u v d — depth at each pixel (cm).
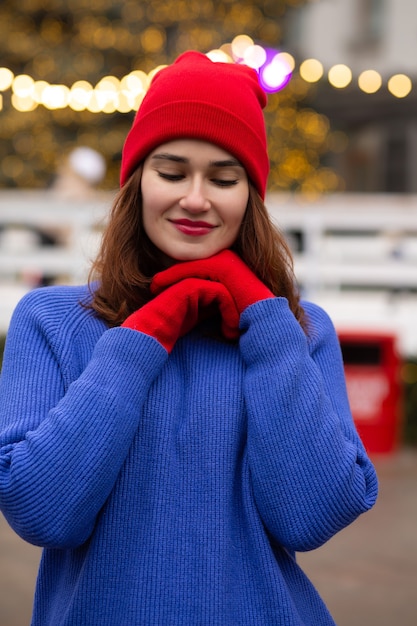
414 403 698
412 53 1210
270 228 222
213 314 216
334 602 403
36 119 1241
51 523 186
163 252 223
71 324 211
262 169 219
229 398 205
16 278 812
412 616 390
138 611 190
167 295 205
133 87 945
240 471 203
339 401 217
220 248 216
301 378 201
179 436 200
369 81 902
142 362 196
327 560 455
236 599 195
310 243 788
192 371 209
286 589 196
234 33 1237
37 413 198
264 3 1248
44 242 840
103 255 224
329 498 195
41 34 1278
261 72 976
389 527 503
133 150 215
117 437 189
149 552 192
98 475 187
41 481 185
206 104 207
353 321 786
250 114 212
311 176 1248
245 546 199
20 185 1277
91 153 905
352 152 1316
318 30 1266
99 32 1249
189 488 197
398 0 1209
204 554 193
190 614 190
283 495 195
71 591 197
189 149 208
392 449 657
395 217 792
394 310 789
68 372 204
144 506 195
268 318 206
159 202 210
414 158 1263
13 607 393
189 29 1229
